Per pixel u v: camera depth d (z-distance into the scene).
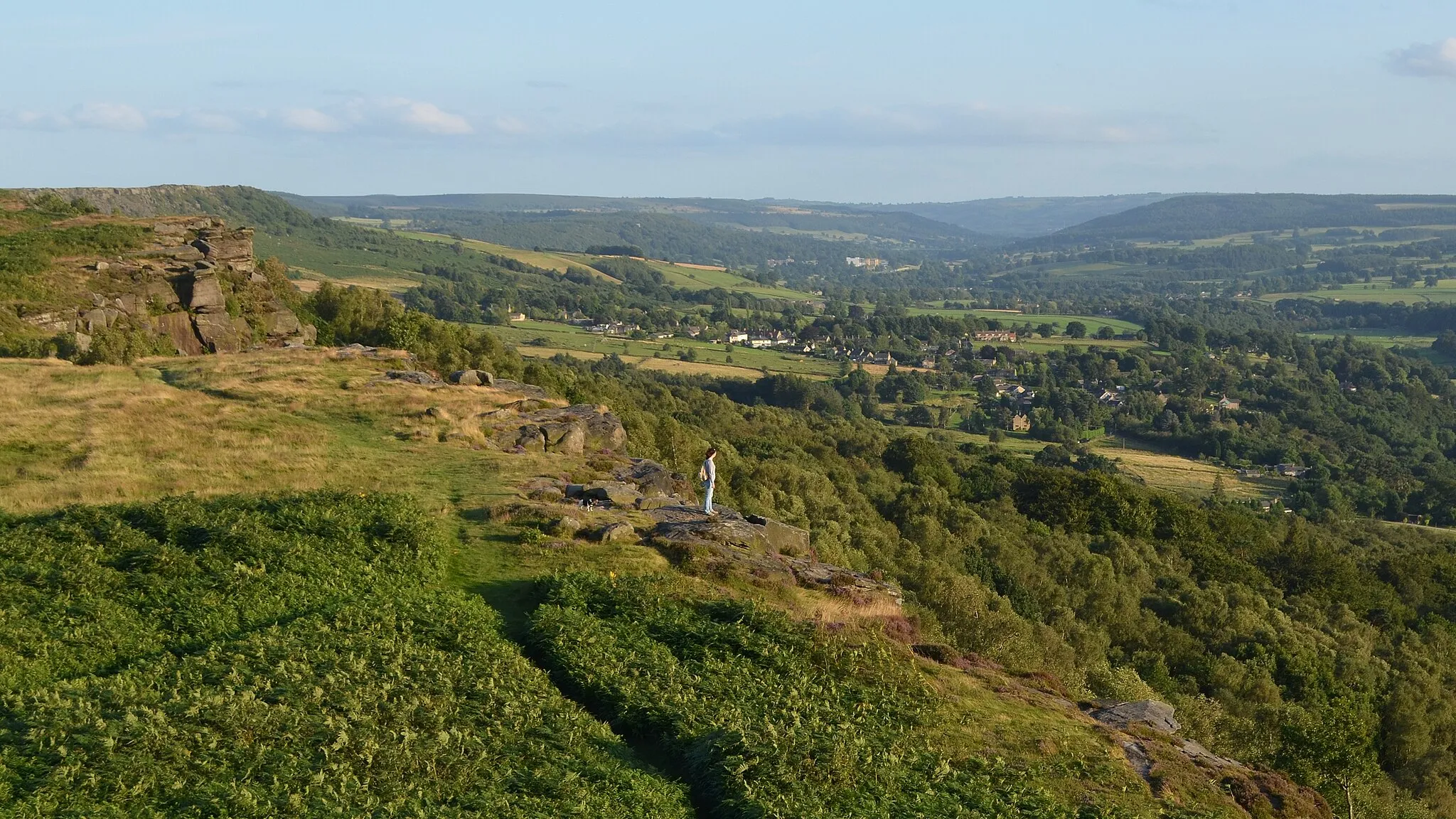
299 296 94.00
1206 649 71.31
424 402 50.41
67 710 17.89
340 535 29.48
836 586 32.09
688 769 19.95
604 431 49.53
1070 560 88.69
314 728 18.62
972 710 24.98
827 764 20.05
